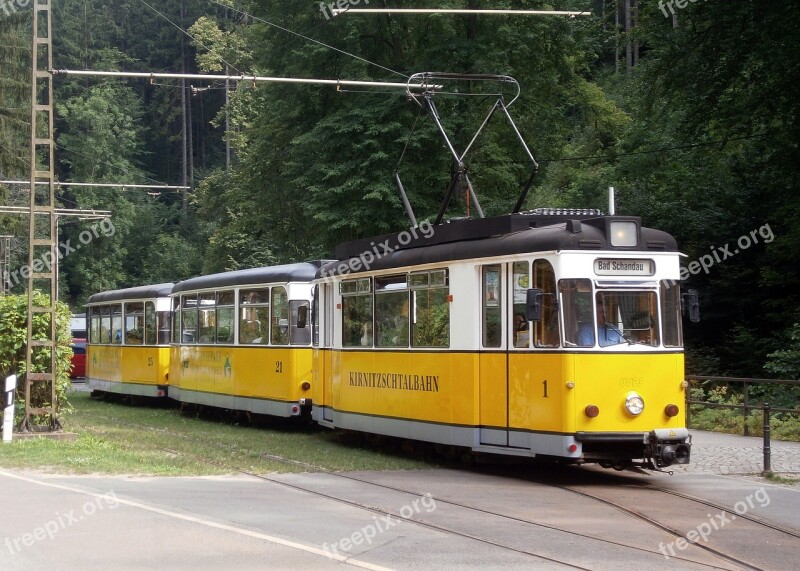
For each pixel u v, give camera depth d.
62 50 77.69
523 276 14.20
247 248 53.34
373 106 28.95
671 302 14.13
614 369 13.57
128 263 74.19
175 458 15.96
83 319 49.09
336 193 28.70
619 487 13.49
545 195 40.69
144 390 29.44
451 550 9.25
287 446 18.50
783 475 14.63
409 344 16.61
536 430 13.81
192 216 78.06
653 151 31.81
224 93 83.62
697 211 30.44
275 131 33.47
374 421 17.62
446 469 15.41
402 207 28.81
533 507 11.72
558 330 13.55
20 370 18.56
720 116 28.62
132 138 76.06
